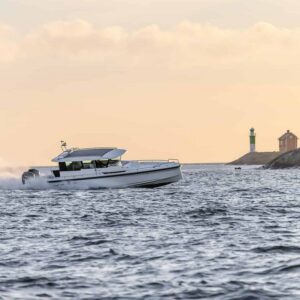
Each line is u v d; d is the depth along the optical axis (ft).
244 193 583.58
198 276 173.27
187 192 587.27
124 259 200.75
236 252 211.82
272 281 165.78
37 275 175.73
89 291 156.56
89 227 296.30
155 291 156.15
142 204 434.30
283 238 246.27
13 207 420.77
